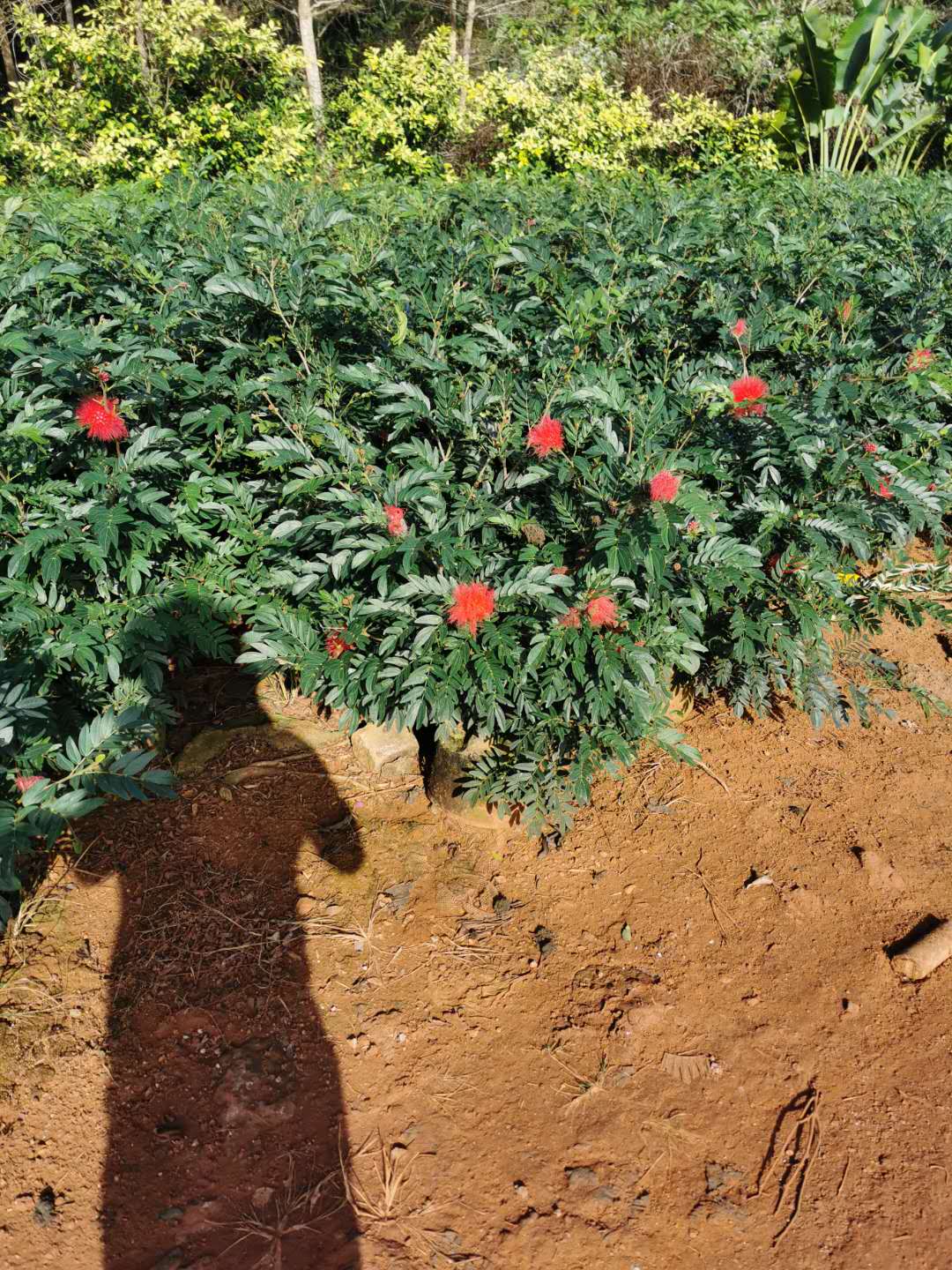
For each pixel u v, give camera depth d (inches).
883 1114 88.6
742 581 112.7
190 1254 76.5
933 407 154.2
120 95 372.5
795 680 126.0
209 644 120.8
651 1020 96.3
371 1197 81.0
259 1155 83.7
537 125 398.3
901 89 431.5
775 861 115.6
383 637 117.0
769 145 430.9
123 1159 82.7
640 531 105.3
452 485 120.2
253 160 361.4
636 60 555.5
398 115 391.9
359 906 108.0
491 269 166.9
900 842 119.0
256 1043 92.7
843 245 191.5
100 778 91.6
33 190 282.5
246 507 131.1
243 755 128.3
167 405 136.9
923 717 141.9
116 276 159.3
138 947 101.4
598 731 114.0
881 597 135.5
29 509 117.2
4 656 102.5
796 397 141.4
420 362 125.6
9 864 83.4
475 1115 87.7
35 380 126.3
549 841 117.2
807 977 101.5
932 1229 79.7
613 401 120.5
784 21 579.8
